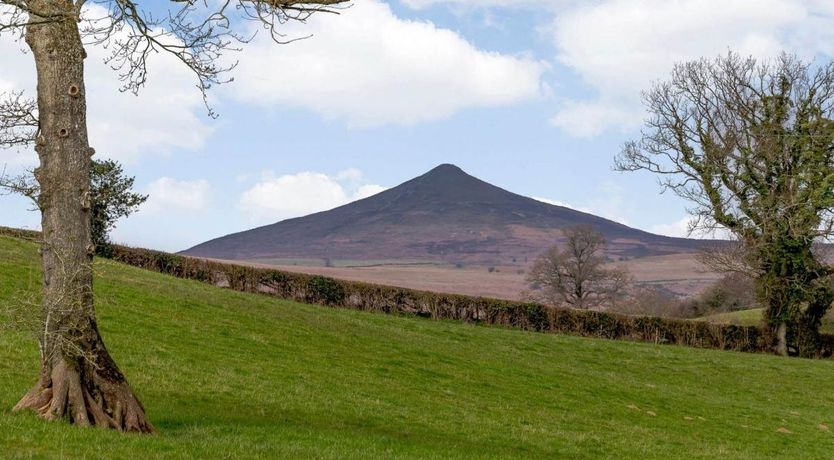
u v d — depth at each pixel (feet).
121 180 157.79
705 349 169.07
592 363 136.77
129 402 48.34
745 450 81.51
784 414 110.42
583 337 164.25
